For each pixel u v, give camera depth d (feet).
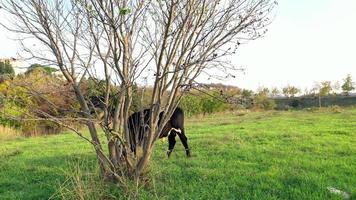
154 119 22.84
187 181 25.89
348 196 21.18
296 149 36.60
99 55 22.70
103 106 23.09
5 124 66.64
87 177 22.57
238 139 44.73
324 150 35.47
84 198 20.51
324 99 157.17
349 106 110.32
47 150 44.98
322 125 56.65
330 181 24.20
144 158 22.84
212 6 21.56
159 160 32.78
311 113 86.63
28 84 20.38
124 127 23.12
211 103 97.91
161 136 35.91
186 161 32.35
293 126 57.06
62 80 23.11
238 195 22.22
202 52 21.75
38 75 22.24
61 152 42.24
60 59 22.13
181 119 35.96
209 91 22.30
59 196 21.98
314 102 150.10
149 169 24.14
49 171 31.24
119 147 23.31
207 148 39.37
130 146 23.71
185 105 90.43
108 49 22.76
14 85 19.90
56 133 69.21
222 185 24.06
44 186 26.58
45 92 21.44
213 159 33.22
